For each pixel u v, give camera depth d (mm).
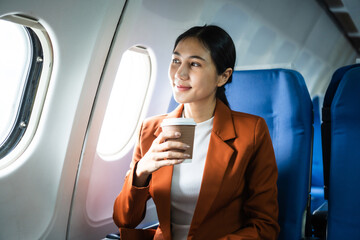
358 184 1434
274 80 1632
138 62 2061
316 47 4918
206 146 1391
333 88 1658
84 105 1662
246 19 2938
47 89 1609
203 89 1278
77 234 1814
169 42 2094
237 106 1694
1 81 1565
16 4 1289
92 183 1870
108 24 1601
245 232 1248
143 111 2119
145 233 1468
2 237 1508
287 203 1494
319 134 2799
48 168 1670
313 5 4230
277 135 1575
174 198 1354
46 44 1533
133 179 1334
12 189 1539
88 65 1614
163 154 1105
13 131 1583
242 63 3260
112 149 2010
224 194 1311
